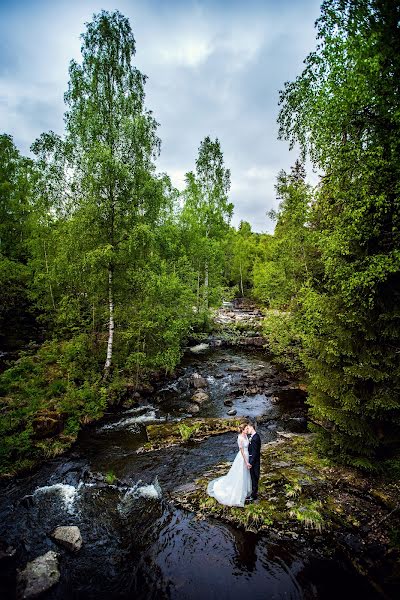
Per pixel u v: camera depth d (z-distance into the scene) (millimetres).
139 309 15219
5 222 23031
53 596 4992
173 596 4977
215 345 25344
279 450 9266
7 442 9000
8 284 19797
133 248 13258
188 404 13703
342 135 7859
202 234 30406
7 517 6836
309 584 5070
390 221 7086
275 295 19844
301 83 8891
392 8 6555
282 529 6137
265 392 15141
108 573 5441
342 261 7637
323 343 8195
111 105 17125
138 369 15219
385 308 7145
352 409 7355
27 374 13523
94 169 12945
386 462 7301
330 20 7359
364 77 6539
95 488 7906
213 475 8227
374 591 4906
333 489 7211
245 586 5086
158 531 6359
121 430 11234
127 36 17812
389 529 5969
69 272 13648
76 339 15359
